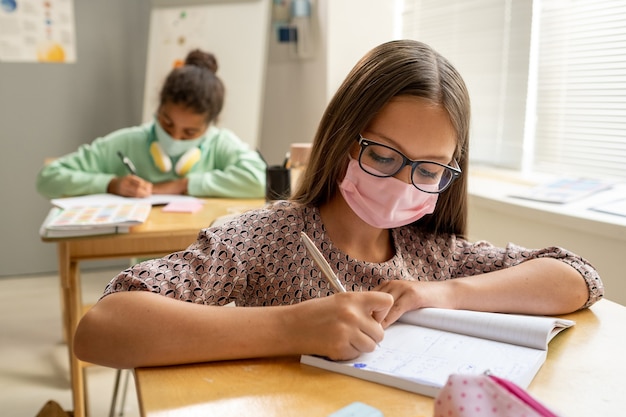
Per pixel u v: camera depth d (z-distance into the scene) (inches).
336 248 38.8
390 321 34.6
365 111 35.3
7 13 138.4
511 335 32.6
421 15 112.3
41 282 143.1
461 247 44.4
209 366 30.6
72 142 147.4
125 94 149.6
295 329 30.8
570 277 39.6
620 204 69.9
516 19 90.4
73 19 143.0
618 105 76.0
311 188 39.8
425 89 34.9
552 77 85.6
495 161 96.8
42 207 146.6
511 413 22.0
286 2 136.0
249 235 37.4
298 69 133.3
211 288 35.0
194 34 134.6
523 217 75.2
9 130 142.6
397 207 36.1
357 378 29.5
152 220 75.4
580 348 33.9
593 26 78.6
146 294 32.0
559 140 85.7
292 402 27.4
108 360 30.3
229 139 99.0
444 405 22.7
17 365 100.0
